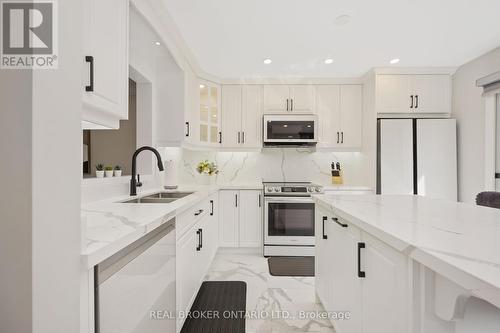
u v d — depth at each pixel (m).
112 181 2.03
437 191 3.27
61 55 0.67
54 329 0.63
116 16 1.28
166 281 1.41
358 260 1.24
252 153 4.04
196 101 3.32
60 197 0.65
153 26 1.91
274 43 2.72
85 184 1.72
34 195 0.57
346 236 1.46
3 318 0.57
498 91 1.52
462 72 3.30
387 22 2.33
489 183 2.96
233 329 1.88
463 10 2.15
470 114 3.17
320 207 2.05
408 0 2.02
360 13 2.19
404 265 0.86
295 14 2.20
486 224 1.04
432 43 2.72
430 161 3.28
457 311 0.71
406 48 2.84
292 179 4.05
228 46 2.79
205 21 2.30
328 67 3.38
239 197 3.50
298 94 3.74
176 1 2.01
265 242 3.40
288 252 3.40
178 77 2.81
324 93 3.74
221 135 3.74
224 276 2.78
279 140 3.62
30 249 0.57
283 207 3.41
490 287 0.53
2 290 0.57
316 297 2.23
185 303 1.82
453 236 0.87
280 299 2.30
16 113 0.57
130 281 1.00
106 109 1.19
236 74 3.61
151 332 1.20
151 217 1.20
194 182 3.96
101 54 1.15
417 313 0.81
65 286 0.67
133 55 2.37
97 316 0.80
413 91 3.41
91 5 1.07
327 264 1.86
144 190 2.59
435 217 1.20
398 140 3.30
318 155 4.04
